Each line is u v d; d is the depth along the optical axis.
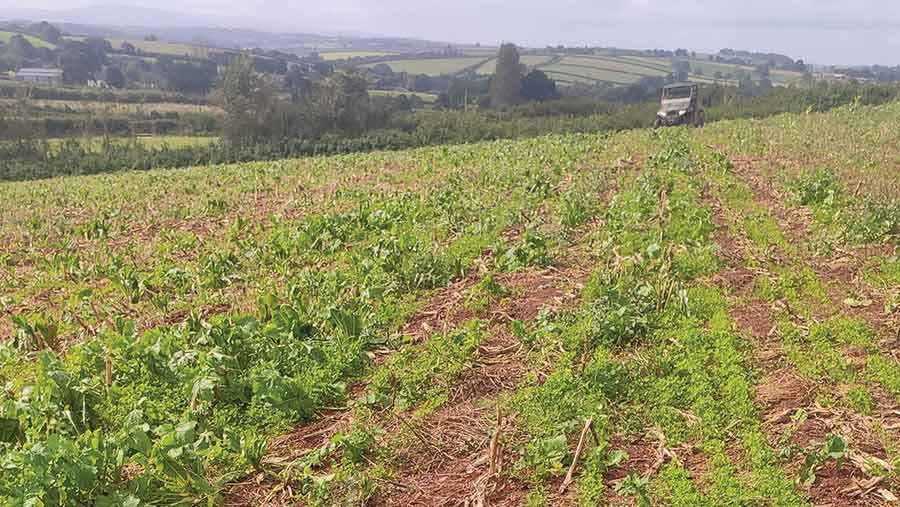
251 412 5.56
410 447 5.14
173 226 13.46
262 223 12.88
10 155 42.62
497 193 13.59
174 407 5.68
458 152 23.22
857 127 21.83
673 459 4.81
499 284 8.33
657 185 12.73
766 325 6.86
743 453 4.86
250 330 6.60
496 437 4.71
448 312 7.52
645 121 47.62
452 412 5.62
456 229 11.08
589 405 5.43
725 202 11.98
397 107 61.41
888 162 15.09
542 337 6.65
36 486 4.20
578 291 7.95
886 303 7.11
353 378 6.20
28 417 5.33
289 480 4.79
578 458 4.81
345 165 22.41
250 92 50.44
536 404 5.53
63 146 45.03
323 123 52.06
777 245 9.39
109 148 44.66
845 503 4.36
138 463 4.77
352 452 5.00
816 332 6.52
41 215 15.45
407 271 8.44
